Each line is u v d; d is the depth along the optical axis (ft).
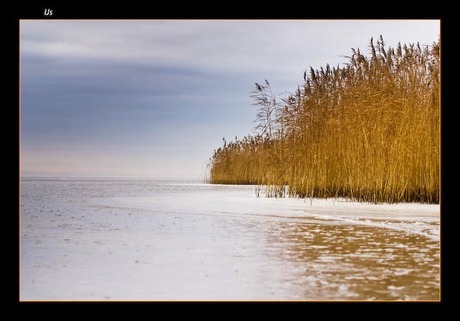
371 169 55.52
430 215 43.45
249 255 25.89
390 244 29.27
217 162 120.57
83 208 51.93
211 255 26.02
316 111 62.59
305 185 62.64
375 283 20.48
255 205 54.24
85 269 22.91
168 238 31.40
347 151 58.34
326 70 63.62
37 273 22.25
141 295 19.13
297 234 33.06
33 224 38.40
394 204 53.52
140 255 25.99
